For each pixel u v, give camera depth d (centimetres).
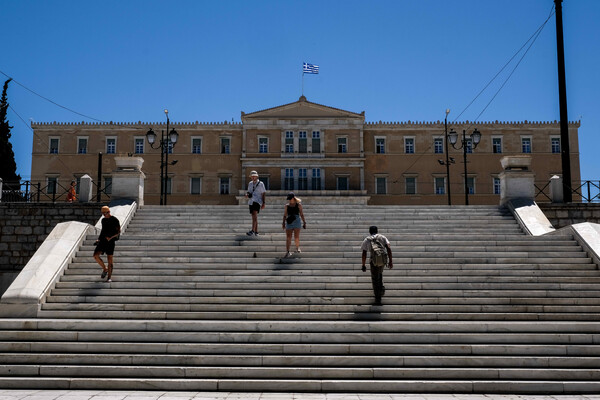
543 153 5197
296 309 1087
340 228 1538
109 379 858
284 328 975
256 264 1280
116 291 1152
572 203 1842
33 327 979
